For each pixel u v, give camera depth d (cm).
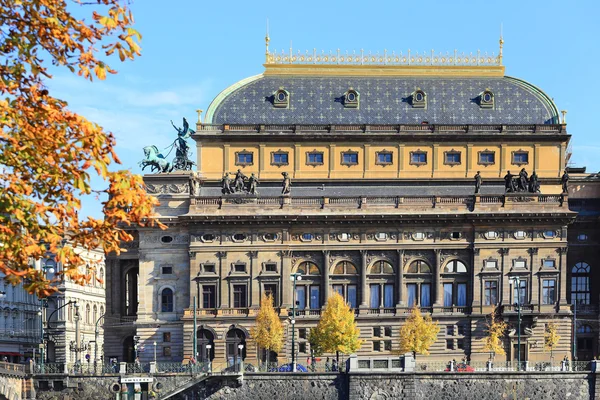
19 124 3991
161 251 17812
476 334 17388
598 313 17712
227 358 17400
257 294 17588
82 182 4144
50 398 13538
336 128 18462
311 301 17688
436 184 18412
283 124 18500
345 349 16462
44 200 4166
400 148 18500
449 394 13300
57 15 4028
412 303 17650
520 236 17612
